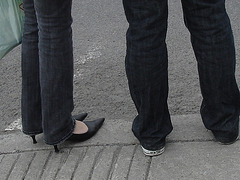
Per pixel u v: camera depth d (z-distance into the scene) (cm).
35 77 289
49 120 283
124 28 504
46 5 250
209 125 285
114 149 296
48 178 282
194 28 252
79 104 371
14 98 397
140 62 253
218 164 272
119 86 390
